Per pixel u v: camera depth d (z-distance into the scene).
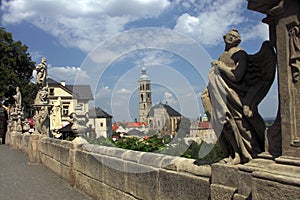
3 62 46.22
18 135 24.78
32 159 15.49
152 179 5.15
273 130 3.29
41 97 16.20
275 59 3.51
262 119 3.62
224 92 3.65
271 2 3.09
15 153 21.14
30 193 8.88
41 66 16.28
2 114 42.31
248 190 3.31
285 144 3.01
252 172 3.21
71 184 9.23
